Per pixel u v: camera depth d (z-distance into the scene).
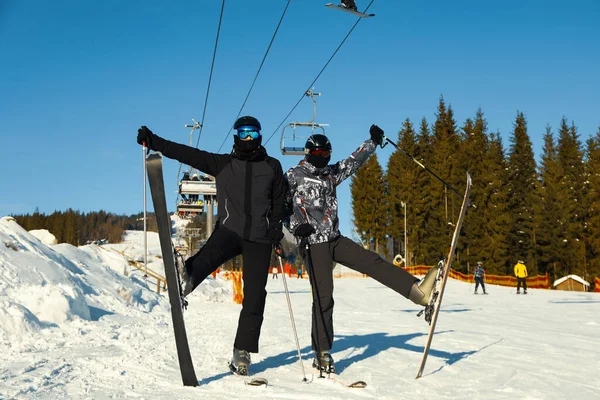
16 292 5.47
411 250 51.94
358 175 56.34
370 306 12.42
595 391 3.25
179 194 25.61
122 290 8.74
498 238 43.50
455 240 3.46
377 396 3.03
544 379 3.57
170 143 3.41
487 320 8.48
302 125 20.77
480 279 20.86
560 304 13.72
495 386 3.33
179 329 3.09
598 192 40.38
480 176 46.50
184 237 34.72
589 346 5.39
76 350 4.20
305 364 4.05
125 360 3.80
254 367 3.90
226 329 6.55
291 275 46.84
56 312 5.36
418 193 52.34
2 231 7.31
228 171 3.54
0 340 4.36
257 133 3.53
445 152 50.66
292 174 3.87
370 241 56.28
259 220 3.55
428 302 3.52
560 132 50.25
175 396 2.83
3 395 2.63
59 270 6.94
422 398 2.99
